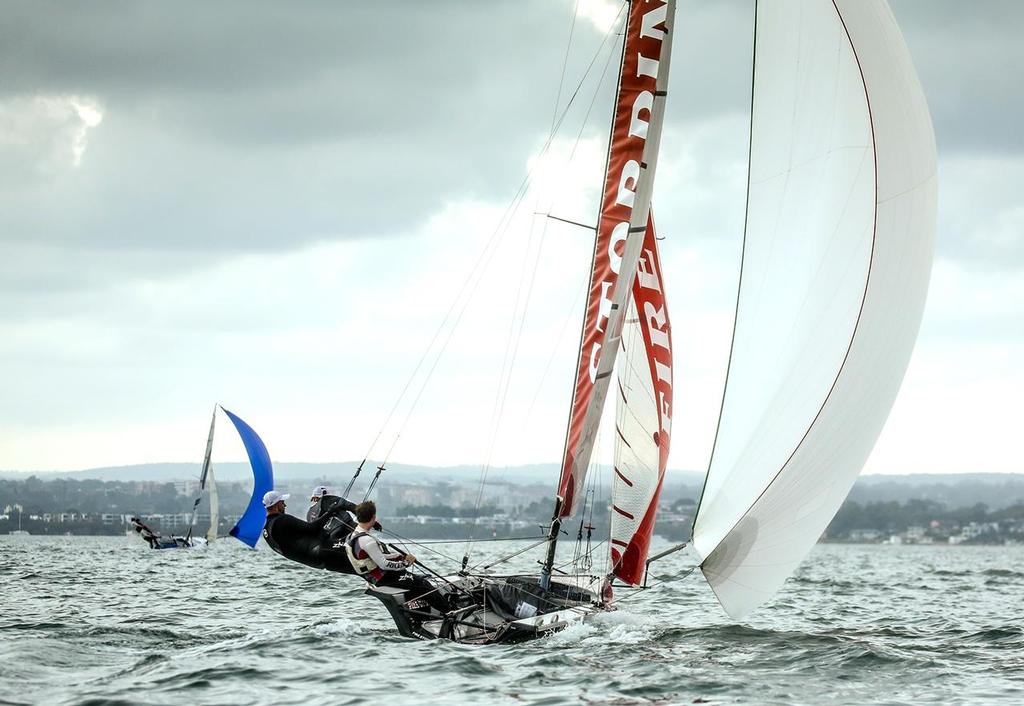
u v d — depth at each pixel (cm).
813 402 4906
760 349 5078
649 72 5341
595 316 5353
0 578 9906
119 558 15012
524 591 5447
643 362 6016
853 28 5003
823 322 4950
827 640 5338
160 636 5453
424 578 5362
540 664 4569
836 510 5028
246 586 9081
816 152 5075
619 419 6053
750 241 5200
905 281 4969
